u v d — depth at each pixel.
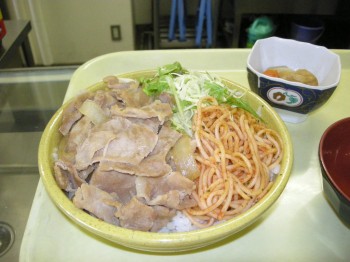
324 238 0.67
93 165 0.67
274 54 0.97
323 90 0.80
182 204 0.65
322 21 2.26
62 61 2.76
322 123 0.92
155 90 0.82
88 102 0.73
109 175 0.64
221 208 0.67
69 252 0.65
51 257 0.64
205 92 0.83
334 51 1.10
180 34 2.42
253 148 0.73
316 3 1.99
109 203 0.61
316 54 0.93
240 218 0.56
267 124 0.79
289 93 0.84
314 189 0.76
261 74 0.85
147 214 0.60
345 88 1.02
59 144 0.74
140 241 0.53
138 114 0.69
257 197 0.68
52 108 1.02
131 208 0.60
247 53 1.09
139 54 1.08
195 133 0.73
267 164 0.74
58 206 0.59
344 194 0.61
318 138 0.88
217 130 0.75
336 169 0.76
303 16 2.26
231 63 1.08
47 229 0.68
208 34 2.29
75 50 2.70
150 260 0.64
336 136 0.75
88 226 0.55
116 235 0.54
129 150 0.65
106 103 0.76
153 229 0.62
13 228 0.79
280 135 0.74
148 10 2.67
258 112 0.82
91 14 2.50
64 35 2.60
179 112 0.78
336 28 2.35
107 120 0.72
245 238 0.67
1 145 0.96
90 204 0.60
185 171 0.68
